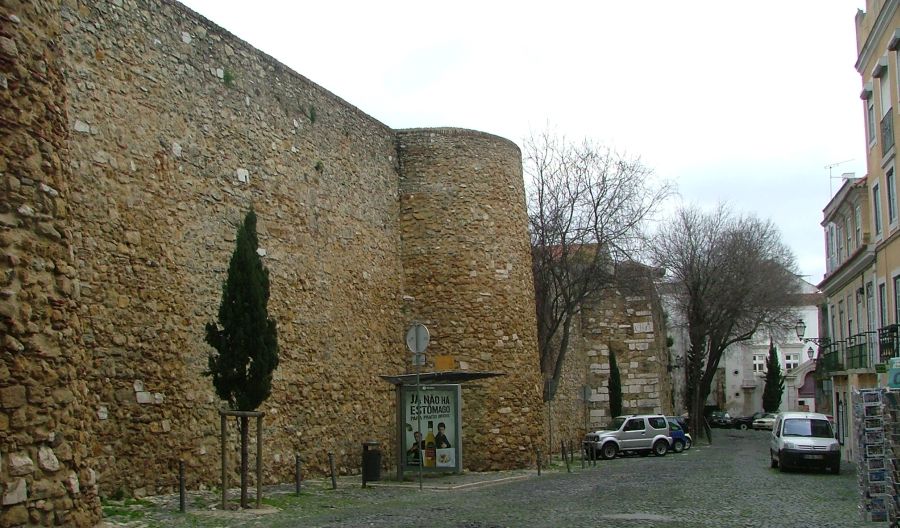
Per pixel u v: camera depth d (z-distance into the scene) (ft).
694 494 62.28
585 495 60.08
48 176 30.14
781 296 175.42
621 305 151.33
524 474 78.28
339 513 47.24
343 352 72.59
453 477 72.18
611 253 114.93
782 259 194.90
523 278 86.28
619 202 114.11
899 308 93.50
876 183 102.42
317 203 70.23
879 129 97.35
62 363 29.89
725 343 174.60
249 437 60.44
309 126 69.92
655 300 156.46
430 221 82.99
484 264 83.05
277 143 65.41
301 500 52.85
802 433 91.45
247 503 47.55
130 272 49.57
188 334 53.83
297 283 66.90
